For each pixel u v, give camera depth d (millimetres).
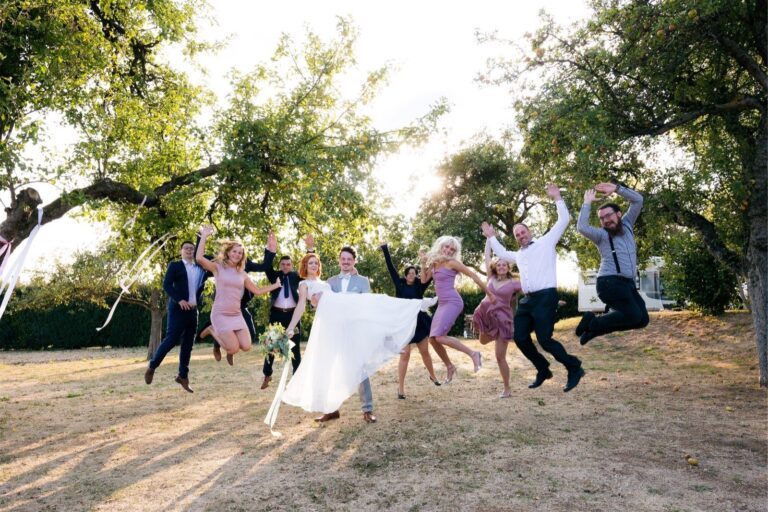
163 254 13289
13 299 23391
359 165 10094
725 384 9422
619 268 5625
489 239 7152
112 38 10484
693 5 7977
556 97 9578
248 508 4047
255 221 11062
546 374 6195
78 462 5293
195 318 7613
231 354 6945
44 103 8414
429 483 4531
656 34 8422
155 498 4270
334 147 9938
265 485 4539
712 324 15016
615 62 9250
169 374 12781
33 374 13812
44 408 8344
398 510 3988
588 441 5730
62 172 8047
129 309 26312
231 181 10133
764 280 9312
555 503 4074
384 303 6637
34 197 8203
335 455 5359
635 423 6523
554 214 13625
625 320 5625
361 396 6809
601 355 14109
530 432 6102
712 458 5152
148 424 6977
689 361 12422
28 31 8188
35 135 7574
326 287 6660
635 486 4422
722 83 9844
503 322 7863
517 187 25297
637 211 5906
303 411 7672
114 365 16250
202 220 11938
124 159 11383
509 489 4371
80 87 9078
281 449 5621
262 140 9820
